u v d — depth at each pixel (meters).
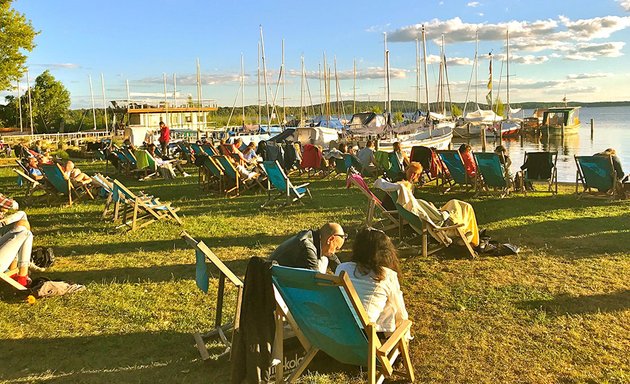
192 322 5.19
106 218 10.56
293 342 4.14
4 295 5.96
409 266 6.90
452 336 4.73
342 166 16.86
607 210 10.39
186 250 8.02
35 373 4.21
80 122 64.12
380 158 15.46
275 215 10.79
